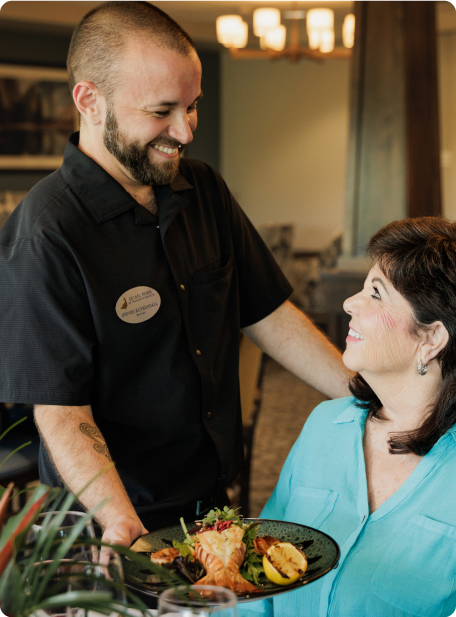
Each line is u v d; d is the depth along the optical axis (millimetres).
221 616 708
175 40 1378
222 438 1615
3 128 6660
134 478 1505
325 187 9242
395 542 1229
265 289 1803
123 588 740
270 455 4129
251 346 2834
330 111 9086
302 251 9406
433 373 1274
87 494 1236
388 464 1342
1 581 684
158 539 1131
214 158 9375
